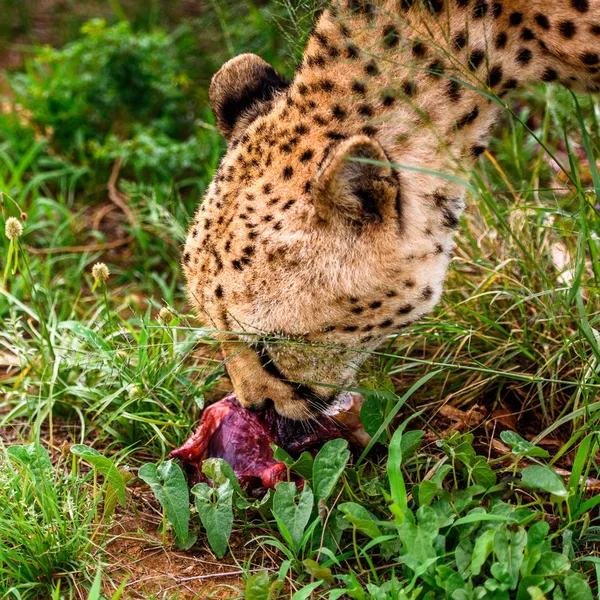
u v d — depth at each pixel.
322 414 7.19
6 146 12.71
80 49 13.38
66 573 6.44
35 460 7.09
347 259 6.38
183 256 7.07
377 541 5.92
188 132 13.38
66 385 8.45
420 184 6.59
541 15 6.85
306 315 6.51
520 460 7.39
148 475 6.69
